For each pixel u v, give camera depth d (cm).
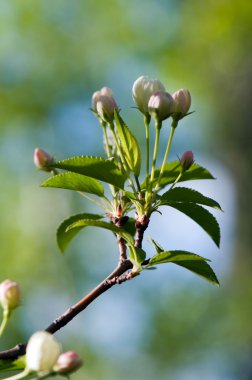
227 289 1309
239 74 1457
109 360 1427
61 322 303
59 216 1625
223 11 1452
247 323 1248
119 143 355
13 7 1702
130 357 1409
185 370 1343
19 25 1697
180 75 1623
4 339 1331
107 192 995
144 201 331
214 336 1293
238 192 1352
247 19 1435
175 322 1352
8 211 1630
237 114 1434
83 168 328
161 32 1659
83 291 1508
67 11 1706
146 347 1386
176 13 1634
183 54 1606
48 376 264
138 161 333
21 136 1658
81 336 1455
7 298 297
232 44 1481
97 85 1691
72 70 1691
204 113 1602
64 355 264
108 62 1706
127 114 1596
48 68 1686
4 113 1659
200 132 1598
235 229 1323
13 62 1684
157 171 353
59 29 1708
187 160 343
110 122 354
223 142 1444
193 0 1558
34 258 1570
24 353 286
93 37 1714
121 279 312
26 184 1652
